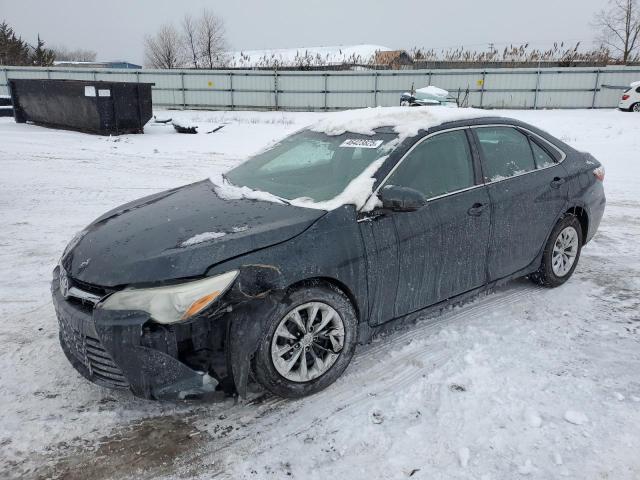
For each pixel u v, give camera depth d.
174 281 2.62
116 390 3.10
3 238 5.92
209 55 48.34
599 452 2.52
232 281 2.65
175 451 2.60
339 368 3.09
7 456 2.55
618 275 4.91
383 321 3.33
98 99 15.14
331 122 4.27
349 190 3.25
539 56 33.00
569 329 3.79
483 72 26.59
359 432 2.70
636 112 22.08
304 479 2.40
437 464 2.46
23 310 4.15
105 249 2.92
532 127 4.44
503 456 2.50
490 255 3.87
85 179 9.11
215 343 2.75
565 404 2.89
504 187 3.93
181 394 2.65
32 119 18.02
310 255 2.89
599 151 12.40
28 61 50.81
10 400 2.98
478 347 3.50
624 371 3.23
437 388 3.06
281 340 2.88
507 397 2.96
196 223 3.06
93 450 2.60
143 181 9.05
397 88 27.64
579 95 26.14
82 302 2.79
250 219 3.06
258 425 2.79
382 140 3.64
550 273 4.46
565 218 4.47
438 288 3.58
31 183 8.70
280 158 4.10
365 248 3.11
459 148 3.79
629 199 8.05
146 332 2.58
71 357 2.97
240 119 22.34
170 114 26.28
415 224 3.34
